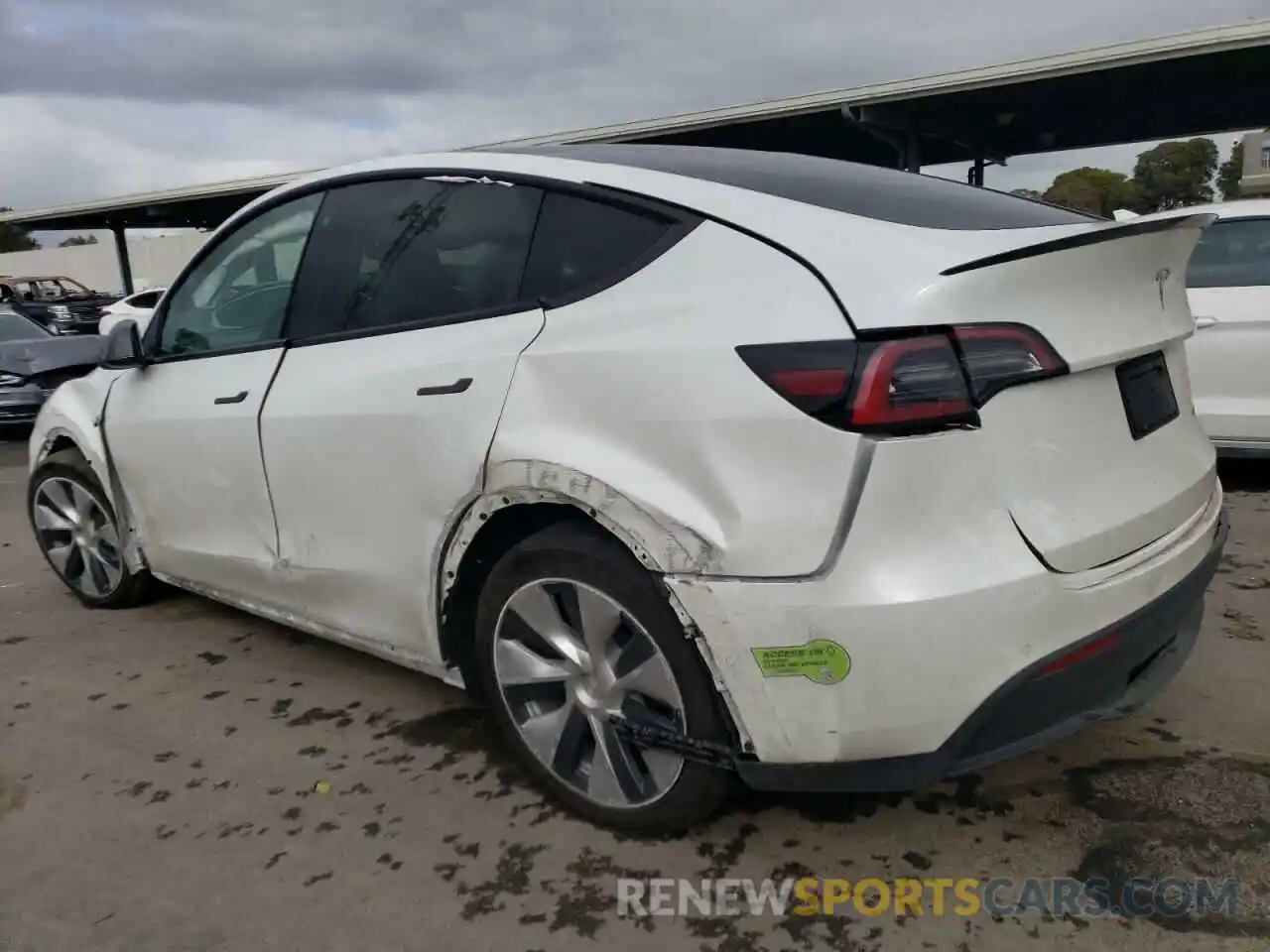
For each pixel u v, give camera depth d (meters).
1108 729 2.99
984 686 2.02
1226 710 3.07
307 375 3.10
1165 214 2.53
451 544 2.69
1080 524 2.12
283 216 3.40
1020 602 2.01
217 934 2.29
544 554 2.49
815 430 2.02
